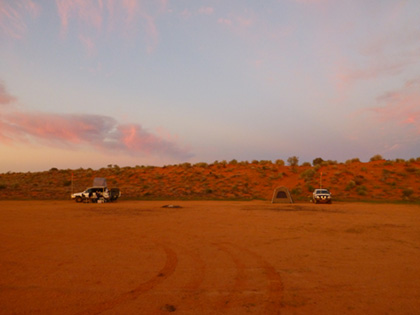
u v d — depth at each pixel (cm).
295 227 1497
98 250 982
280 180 5294
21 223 1596
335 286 650
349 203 3400
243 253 951
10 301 560
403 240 1167
